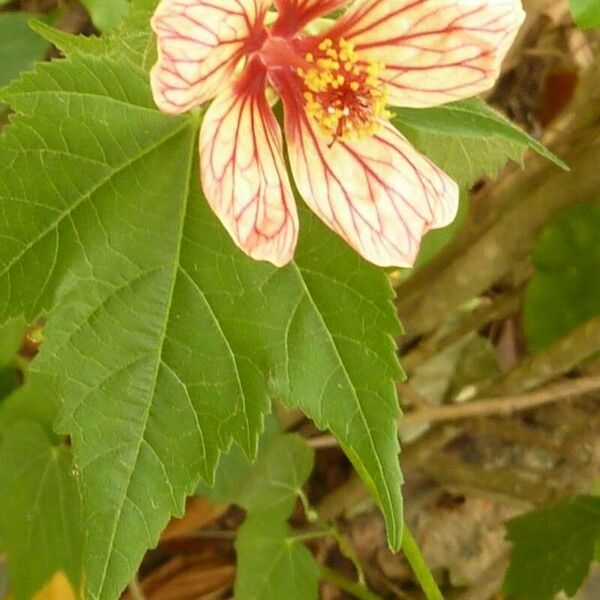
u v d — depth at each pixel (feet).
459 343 1.18
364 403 0.60
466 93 0.57
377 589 1.25
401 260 0.59
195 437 0.60
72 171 0.58
